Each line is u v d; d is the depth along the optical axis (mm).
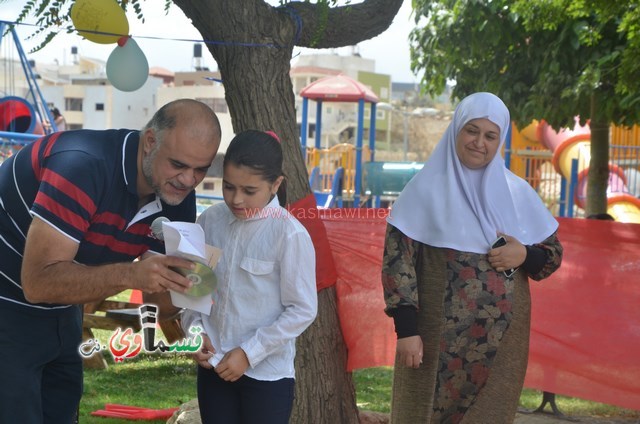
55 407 3324
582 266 5090
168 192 2846
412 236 3562
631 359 5000
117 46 3729
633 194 18406
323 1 4156
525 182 3781
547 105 9422
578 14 7332
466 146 3537
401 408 3529
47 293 2732
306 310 3139
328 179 18641
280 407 3205
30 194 2906
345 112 49906
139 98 42719
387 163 17734
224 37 4219
